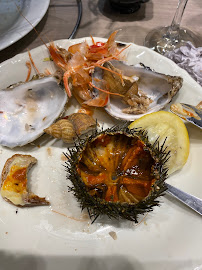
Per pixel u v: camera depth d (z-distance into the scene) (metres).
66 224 0.16
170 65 0.22
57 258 0.15
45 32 0.28
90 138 0.16
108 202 0.14
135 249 0.15
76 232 0.16
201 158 0.19
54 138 0.20
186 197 0.16
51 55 0.23
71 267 0.15
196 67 0.24
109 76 0.21
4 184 0.17
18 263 0.15
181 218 0.16
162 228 0.16
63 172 0.18
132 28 0.29
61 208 0.17
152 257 0.15
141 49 0.23
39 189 0.18
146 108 0.21
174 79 0.21
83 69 0.21
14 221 0.16
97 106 0.21
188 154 0.18
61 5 0.30
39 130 0.20
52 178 0.18
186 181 0.18
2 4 0.25
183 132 0.18
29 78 0.22
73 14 0.29
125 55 0.23
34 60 0.23
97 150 0.17
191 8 0.31
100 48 0.23
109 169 0.17
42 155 0.19
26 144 0.20
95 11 0.30
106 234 0.16
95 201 0.14
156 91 0.22
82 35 0.28
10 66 0.22
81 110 0.21
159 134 0.18
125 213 0.14
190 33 0.29
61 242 0.16
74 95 0.22
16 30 0.23
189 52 0.24
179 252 0.15
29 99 0.21
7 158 0.19
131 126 0.19
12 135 0.20
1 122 0.20
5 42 0.22
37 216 0.16
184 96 0.21
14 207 0.17
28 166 0.18
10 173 0.17
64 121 0.19
